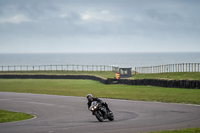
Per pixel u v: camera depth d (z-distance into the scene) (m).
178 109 43.03
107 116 33.69
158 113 39.59
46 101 59.56
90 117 38.31
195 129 27.31
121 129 28.45
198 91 68.31
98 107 33.56
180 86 76.94
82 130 28.52
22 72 167.50
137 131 27.30
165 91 71.31
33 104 55.62
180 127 29.09
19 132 28.45
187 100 53.69
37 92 80.12
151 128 28.75
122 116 37.84
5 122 36.88
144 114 39.00
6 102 59.66
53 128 30.23
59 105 53.03
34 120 37.38
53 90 84.94
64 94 73.44
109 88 86.25
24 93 77.62
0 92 81.62
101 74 139.50
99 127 29.89
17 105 54.91
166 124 31.02
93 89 84.88
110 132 27.05
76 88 90.25
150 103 51.38
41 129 29.84
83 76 134.00
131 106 48.00
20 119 39.41
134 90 77.38
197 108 43.75
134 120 34.19
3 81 129.25
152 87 83.12
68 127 30.56
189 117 35.59
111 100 57.81
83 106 50.94
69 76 138.00
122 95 66.75
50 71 167.75
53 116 40.59
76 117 38.69
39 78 143.50
